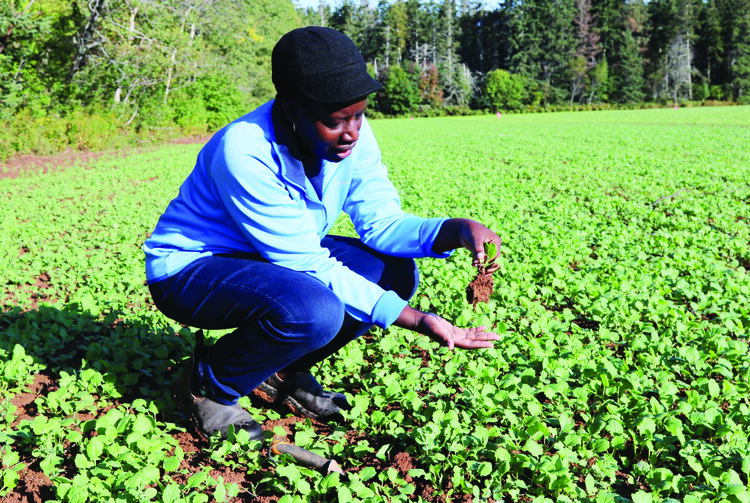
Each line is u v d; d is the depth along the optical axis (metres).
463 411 2.80
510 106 78.38
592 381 3.06
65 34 24.83
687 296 4.66
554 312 4.51
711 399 3.00
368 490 2.24
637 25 89.56
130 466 2.39
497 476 2.38
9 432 2.63
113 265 6.03
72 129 23.30
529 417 2.71
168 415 2.87
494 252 2.39
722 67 88.19
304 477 2.42
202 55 30.92
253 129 2.20
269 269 2.37
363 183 2.66
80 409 2.91
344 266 2.50
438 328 2.22
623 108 73.00
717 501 2.23
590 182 11.70
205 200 2.40
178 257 2.43
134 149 24.39
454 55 92.25
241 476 2.50
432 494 2.43
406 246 2.65
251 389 2.58
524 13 88.62
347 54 1.97
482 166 15.09
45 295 5.30
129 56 26.23
